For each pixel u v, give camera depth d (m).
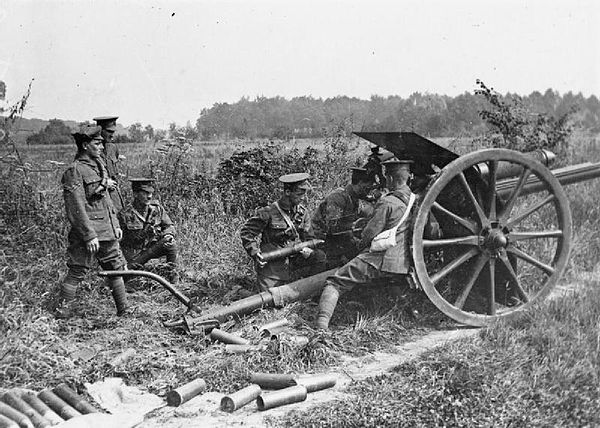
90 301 5.35
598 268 5.96
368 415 3.40
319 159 8.33
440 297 4.86
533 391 3.58
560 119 8.80
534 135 8.68
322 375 3.96
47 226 6.45
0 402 3.31
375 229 4.82
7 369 3.69
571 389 3.56
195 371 4.04
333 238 5.62
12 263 5.70
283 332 4.54
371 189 5.71
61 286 5.03
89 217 5.00
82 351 4.30
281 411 3.58
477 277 5.22
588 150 9.14
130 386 3.89
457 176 4.90
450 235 5.21
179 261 6.35
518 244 6.30
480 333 4.52
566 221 5.26
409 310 5.21
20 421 3.21
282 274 5.51
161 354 4.33
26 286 5.17
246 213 7.51
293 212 5.56
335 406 3.53
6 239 6.12
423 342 4.74
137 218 5.99
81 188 4.94
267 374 3.90
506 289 5.37
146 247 6.01
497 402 3.47
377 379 3.90
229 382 3.93
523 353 4.06
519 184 5.10
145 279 5.91
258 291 5.55
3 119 6.70
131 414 3.45
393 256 4.76
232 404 3.56
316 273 5.59
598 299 4.80
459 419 3.32
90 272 5.69
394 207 4.80
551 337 4.18
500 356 4.02
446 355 4.09
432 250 5.30
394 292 5.40
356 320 5.01
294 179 5.41
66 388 3.62
